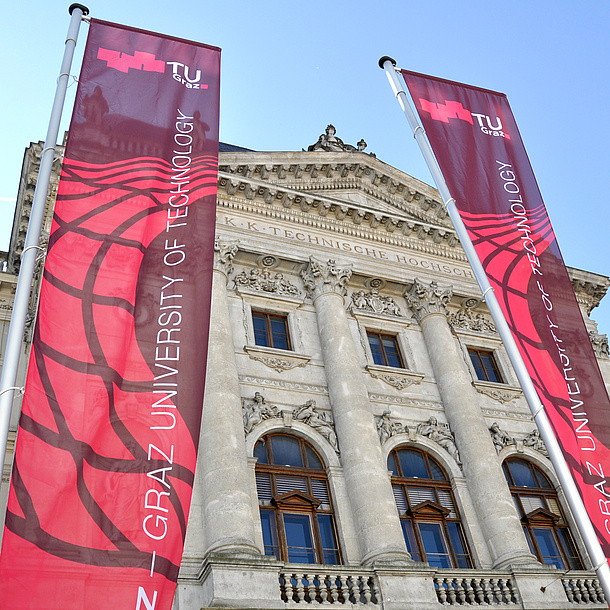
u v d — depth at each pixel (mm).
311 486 23969
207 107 17938
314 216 31906
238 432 22766
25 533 10922
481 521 25078
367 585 20578
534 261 18203
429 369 29625
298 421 25062
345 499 23766
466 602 21766
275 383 25797
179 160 16781
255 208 30719
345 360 26766
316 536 22750
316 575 20000
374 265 31734
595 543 13617
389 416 26797
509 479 27766
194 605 19016
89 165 15484
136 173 15953
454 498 25797
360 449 24344
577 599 23188
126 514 11789
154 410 13055
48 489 11422
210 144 17312
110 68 17375
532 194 19594
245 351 26078
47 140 14617
